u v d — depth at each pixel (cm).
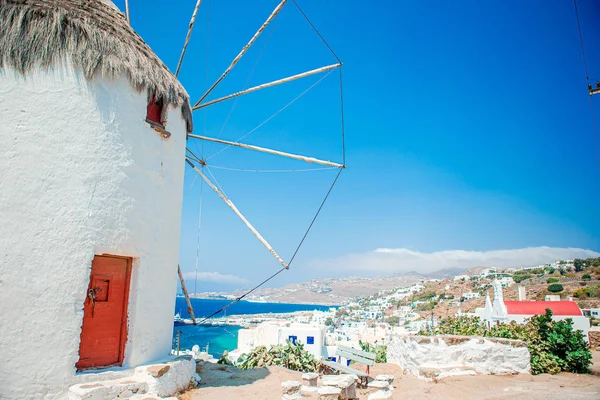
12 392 586
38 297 621
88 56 709
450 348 999
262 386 837
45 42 678
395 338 1213
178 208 884
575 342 1018
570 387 829
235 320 13662
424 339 1024
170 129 866
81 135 695
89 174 694
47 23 688
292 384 723
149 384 680
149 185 798
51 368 617
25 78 661
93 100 715
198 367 1002
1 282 599
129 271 765
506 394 764
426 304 13462
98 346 702
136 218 759
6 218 615
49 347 620
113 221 717
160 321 803
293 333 3422
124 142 752
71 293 648
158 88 823
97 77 725
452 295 13575
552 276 10206
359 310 18438
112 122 736
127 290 756
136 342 740
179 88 904
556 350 1033
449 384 868
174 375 739
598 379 914
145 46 884
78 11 747
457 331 1274
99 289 716
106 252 705
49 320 625
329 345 3803
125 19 923
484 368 975
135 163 769
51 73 682
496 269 16750
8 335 594
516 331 1188
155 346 784
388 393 791
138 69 783
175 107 884
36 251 629
